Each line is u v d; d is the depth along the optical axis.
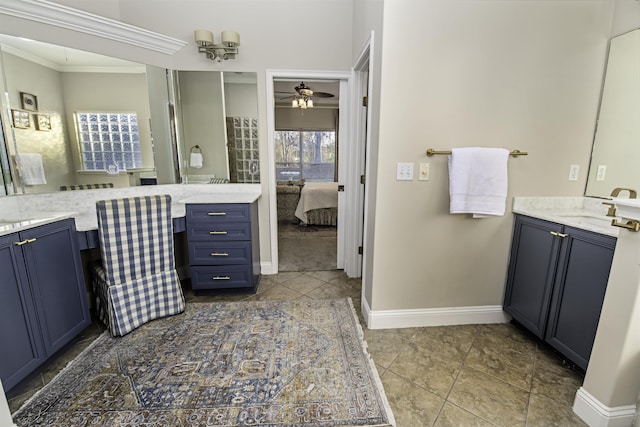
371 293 2.04
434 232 1.99
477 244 2.04
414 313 2.09
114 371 1.64
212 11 2.61
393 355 1.81
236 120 2.81
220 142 2.84
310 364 1.71
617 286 1.23
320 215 5.12
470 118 1.87
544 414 1.40
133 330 2.02
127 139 2.46
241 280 2.56
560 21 1.82
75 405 1.42
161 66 2.57
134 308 2.02
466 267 2.07
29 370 1.54
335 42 2.72
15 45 1.88
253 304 2.42
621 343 1.22
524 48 1.83
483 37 1.79
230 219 2.46
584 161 2.00
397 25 1.73
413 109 1.82
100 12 2.40
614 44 1.84
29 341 1.54
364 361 1.74
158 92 2.58
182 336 1.96
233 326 2.09
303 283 2.84
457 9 1.75
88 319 1.96
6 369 1.43
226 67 2.70
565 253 1.65
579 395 1.39
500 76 1.85
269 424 1.33
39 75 2.00
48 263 1.66
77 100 2.17
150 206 2.01
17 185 1.95
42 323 1.62
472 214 1.96
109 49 2.27
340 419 1.36
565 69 1.88
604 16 1.84
